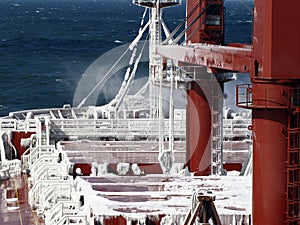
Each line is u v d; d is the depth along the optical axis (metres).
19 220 86.31
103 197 75.44
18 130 111.56
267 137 60.28
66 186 87.56
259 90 60.19
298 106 59.75
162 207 72.19
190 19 94.75
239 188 79.38
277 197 60.59
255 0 60.06
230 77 93.00
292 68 58.97
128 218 69.56
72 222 75.25
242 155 100.31
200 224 55.78
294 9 58.34
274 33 58.56
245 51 65.56
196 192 56.56
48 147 104.25
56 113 125.81
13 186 100.31
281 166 60.28
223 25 93.00
